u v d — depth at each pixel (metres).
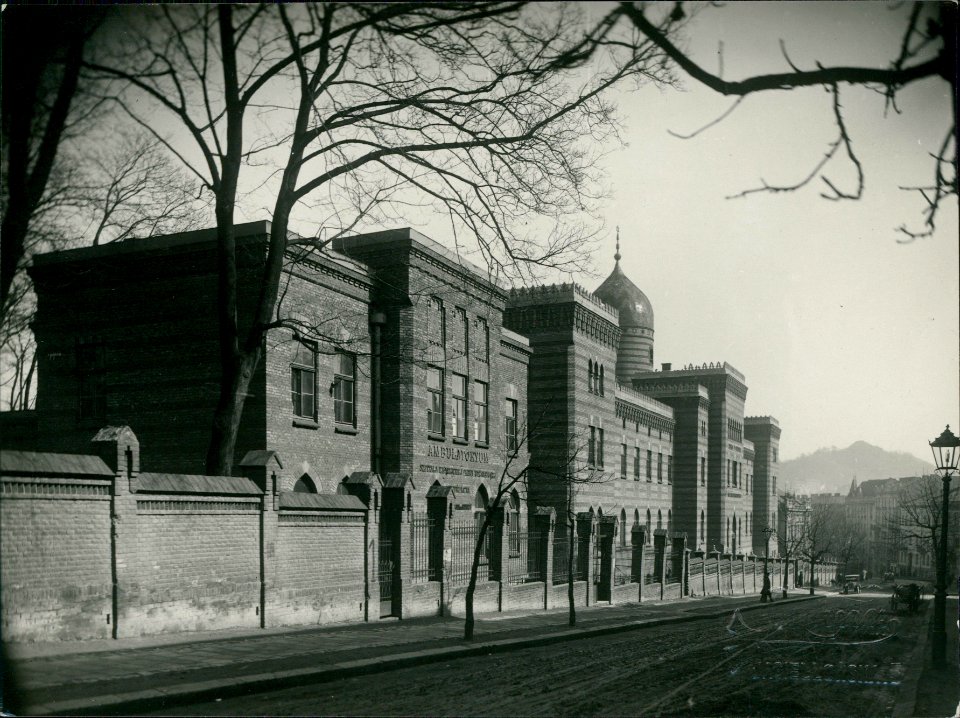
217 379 20.78
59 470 12.52
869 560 50.28
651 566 39.72
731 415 60.31
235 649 13.48
